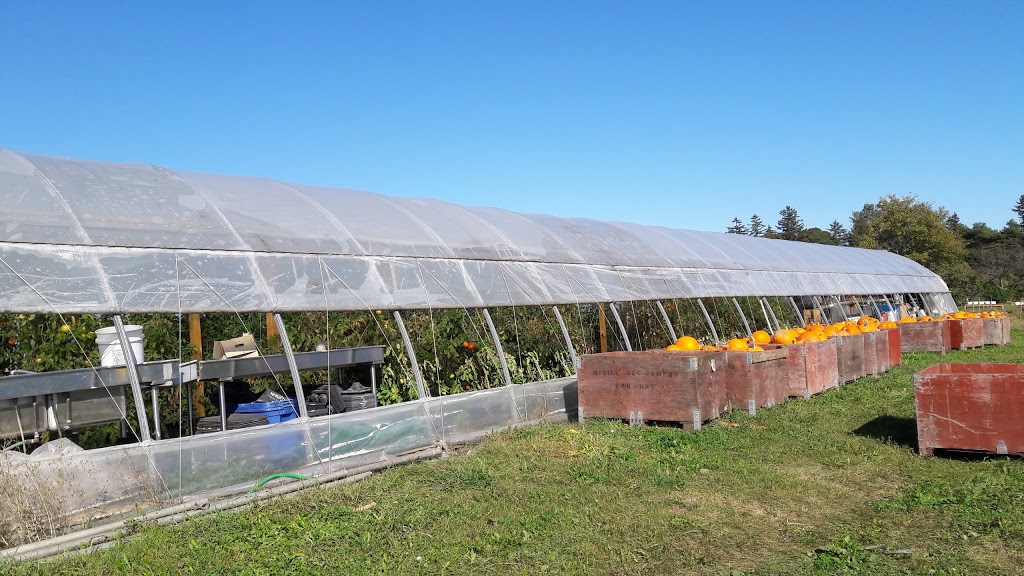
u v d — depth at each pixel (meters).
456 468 8.12
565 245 14.99
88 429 8.61
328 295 9.41
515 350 12.85
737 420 10.72
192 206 9.30
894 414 11.05
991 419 8.16
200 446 7.40
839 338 14.22
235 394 10.64
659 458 8.48
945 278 47.75
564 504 6.80
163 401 9.73
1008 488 6.98
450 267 11.50
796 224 102.75
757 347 12.55
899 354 17.39
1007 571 5.11
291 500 6.98
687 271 17.80
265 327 11.98
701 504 6.80
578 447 9.08
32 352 8.64
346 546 5.77
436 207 13.73
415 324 11.77
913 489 7.20
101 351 7.97
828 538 5.89
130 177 9.41
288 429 8.16
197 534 6.05
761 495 7.08
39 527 6.05
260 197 10.55
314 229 10.23
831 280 24.64
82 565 5.41
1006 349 21.02
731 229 100.62
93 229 7.92
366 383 11.39
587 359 10.86
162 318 10.21
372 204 12.24
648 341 16.84
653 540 5.86
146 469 6.98
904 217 54.78
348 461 8.55
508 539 5.87
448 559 5.49
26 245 7.30
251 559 5.52
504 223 14.52
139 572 5.25
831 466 8.19
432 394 11.14
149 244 8.20
